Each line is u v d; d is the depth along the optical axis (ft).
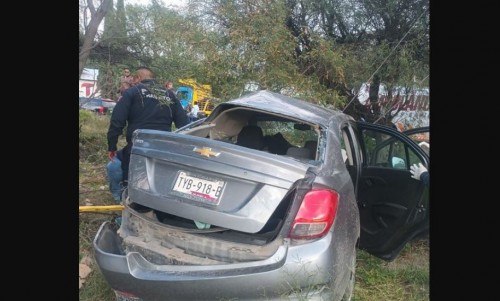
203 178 8.51
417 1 22.98
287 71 20.98
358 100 23.91
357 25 24.34
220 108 12.35
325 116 11.68
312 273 7.92
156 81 15.66
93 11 14.60
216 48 20.33
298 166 8.39
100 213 13.98
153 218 9.30
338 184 9.20
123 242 9.18
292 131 12.84
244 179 8.24
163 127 14.87
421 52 22.71
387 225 13.05
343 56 23.02
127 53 16.99
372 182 13.47
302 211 8.18
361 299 10.87
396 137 13.61
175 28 19.26
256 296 7.88
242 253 8.21
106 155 19.81
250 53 20.54
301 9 23.90
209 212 8.27
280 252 7.98
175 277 8.05
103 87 15.98
